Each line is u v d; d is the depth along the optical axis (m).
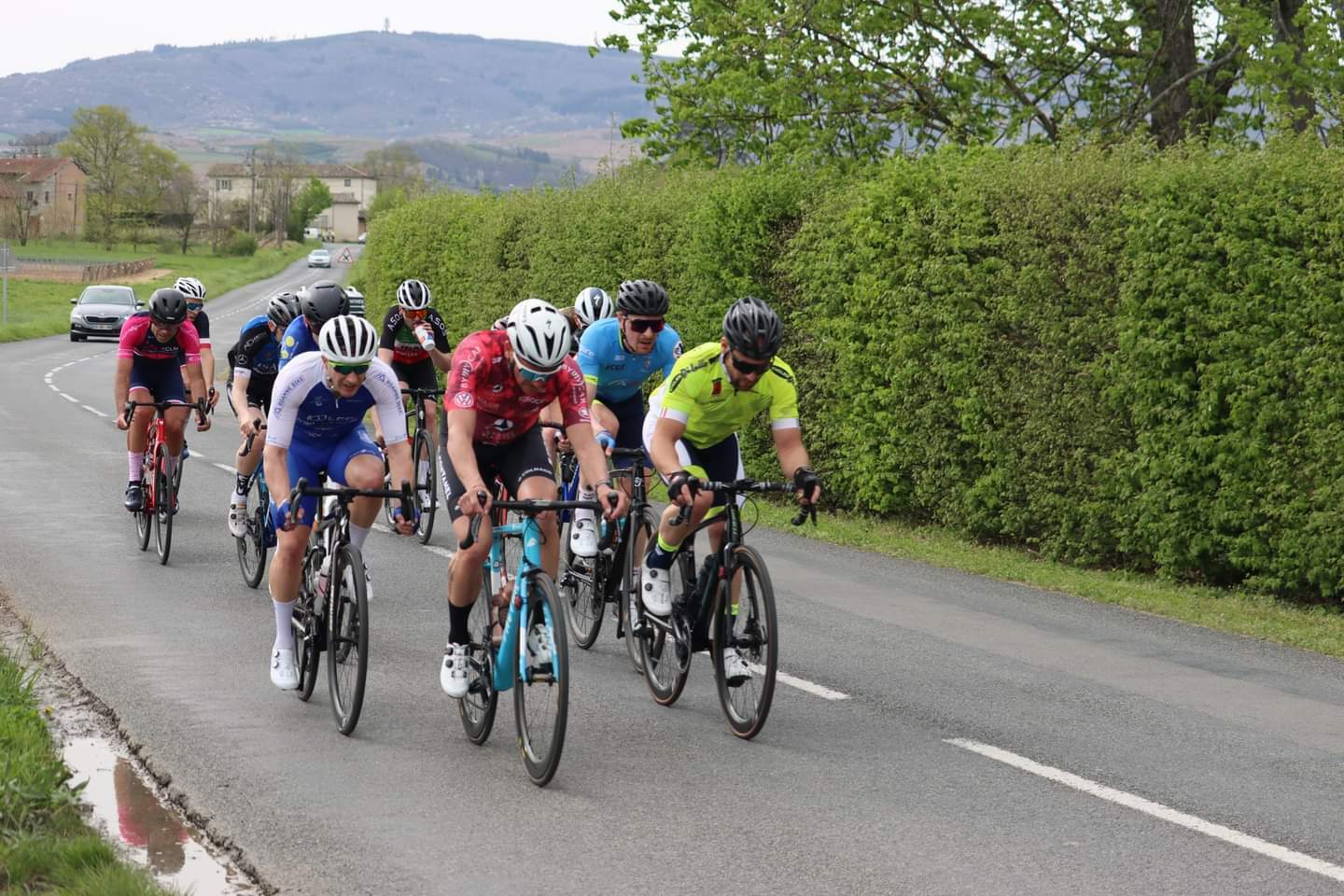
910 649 8.47
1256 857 5.07
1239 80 19.97
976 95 21.80
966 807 5.59
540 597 5.88
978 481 12.35
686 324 16.69
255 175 180.88
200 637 8.38
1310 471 9.41
